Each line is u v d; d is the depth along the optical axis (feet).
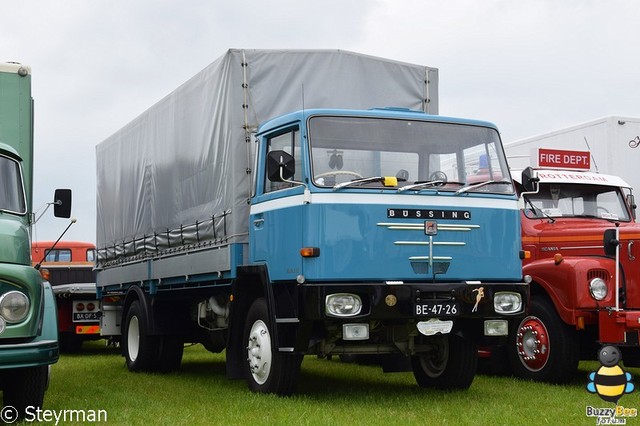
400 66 29.63
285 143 25.07
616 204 33.81
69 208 26.09
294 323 23.88
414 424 20.61
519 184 32.86
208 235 29.14
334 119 24.25
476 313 23.95
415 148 24.80
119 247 39.50
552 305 29.48
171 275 32.27
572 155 34.65
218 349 35.47
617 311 26.78
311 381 30.40
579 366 35.60
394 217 23.54
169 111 33.76
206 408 23.61
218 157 28.40
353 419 21.31
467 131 25.66
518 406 23.68
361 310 23.04
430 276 23.77
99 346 55.42
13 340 21.02
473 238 24.48
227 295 30.48
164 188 33.86
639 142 40.40
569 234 30.76
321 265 22.85
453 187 24.63
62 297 48.34
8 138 27.14
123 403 24.82
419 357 28.27
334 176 23.65
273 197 25.13
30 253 23.32
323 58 28.53
